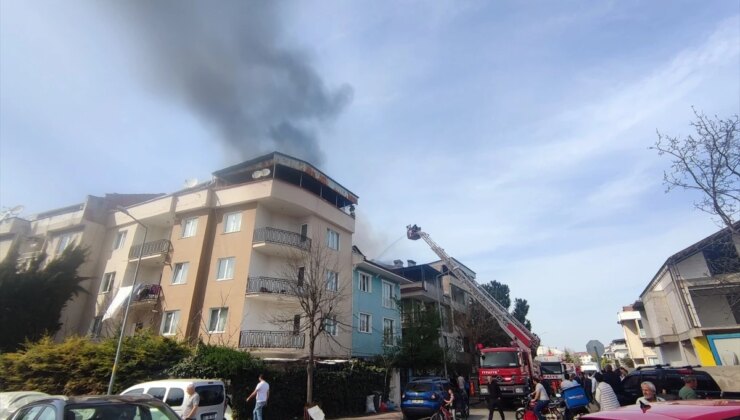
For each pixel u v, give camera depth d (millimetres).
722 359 21422
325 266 24172
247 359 16891
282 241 23734
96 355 18062
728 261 16469
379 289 31812
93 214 30312
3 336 22922
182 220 26953
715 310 24484
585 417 3959
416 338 28453
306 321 22781
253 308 22703
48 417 5820
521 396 20469
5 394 13305
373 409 22156
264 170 26125
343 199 31359
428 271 40906
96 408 6008
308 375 17922
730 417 2971
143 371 17500
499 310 26781
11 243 32219
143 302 24438
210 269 24344
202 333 22422
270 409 17125
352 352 26547
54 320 24984
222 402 12320
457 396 17828
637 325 52812
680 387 12883
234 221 25391
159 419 6371
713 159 11383
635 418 3365
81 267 28234
